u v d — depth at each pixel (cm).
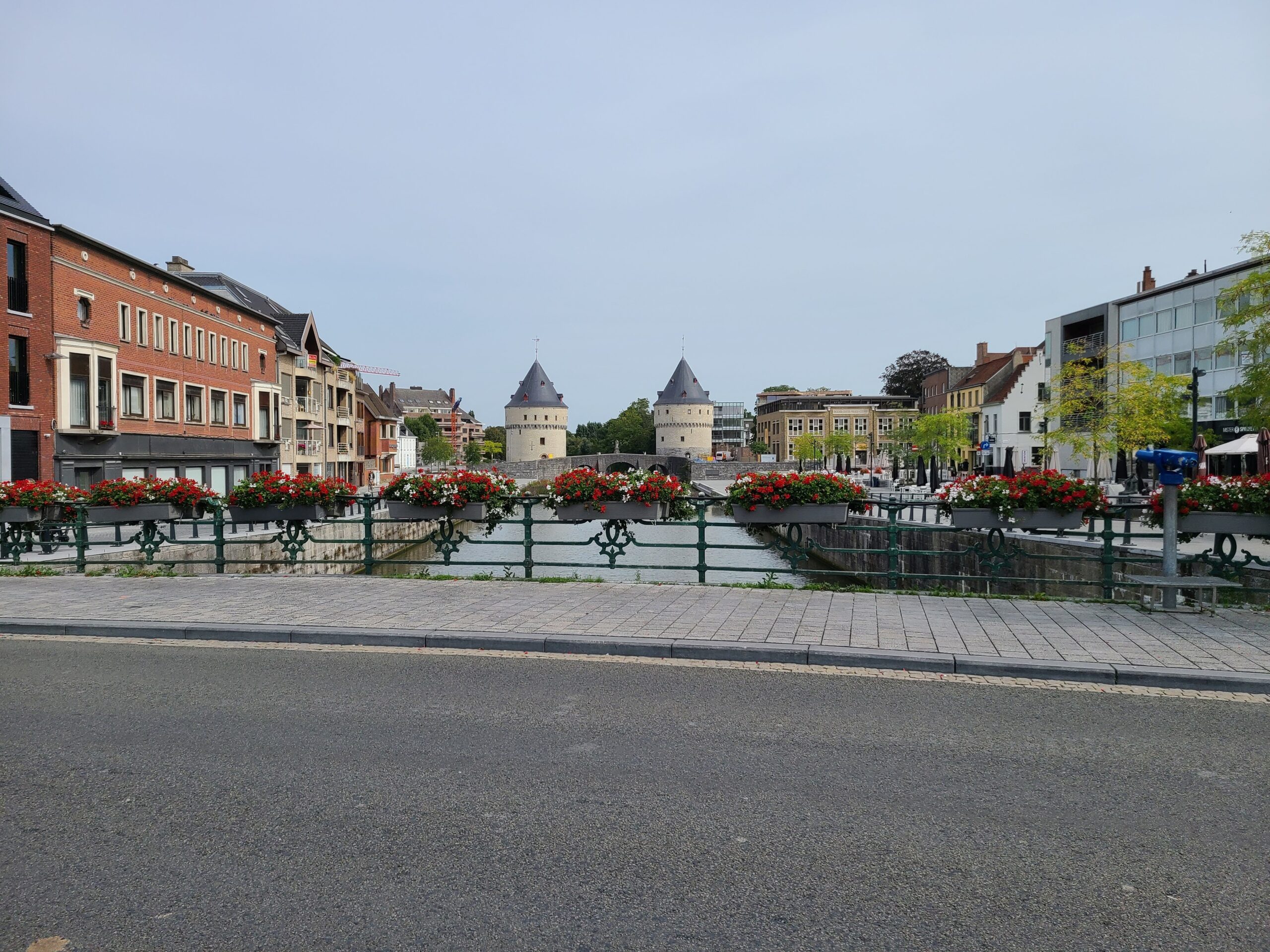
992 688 644
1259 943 313
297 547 1174
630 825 407
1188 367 4409
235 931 318
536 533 3612
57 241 3142
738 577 2323
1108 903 341
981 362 8881
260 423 5022
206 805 428
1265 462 2302
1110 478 4462
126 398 3616
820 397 13188
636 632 786
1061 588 1678
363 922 325
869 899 343
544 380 15525
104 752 502
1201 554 937
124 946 308
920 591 999
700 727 551
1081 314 5569
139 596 990
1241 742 528
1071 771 480
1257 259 2431
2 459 2898
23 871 362
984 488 981
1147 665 669
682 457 14038
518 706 597
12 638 821
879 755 502
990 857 378
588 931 319
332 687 644
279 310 6103
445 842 389
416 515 1122
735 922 325
